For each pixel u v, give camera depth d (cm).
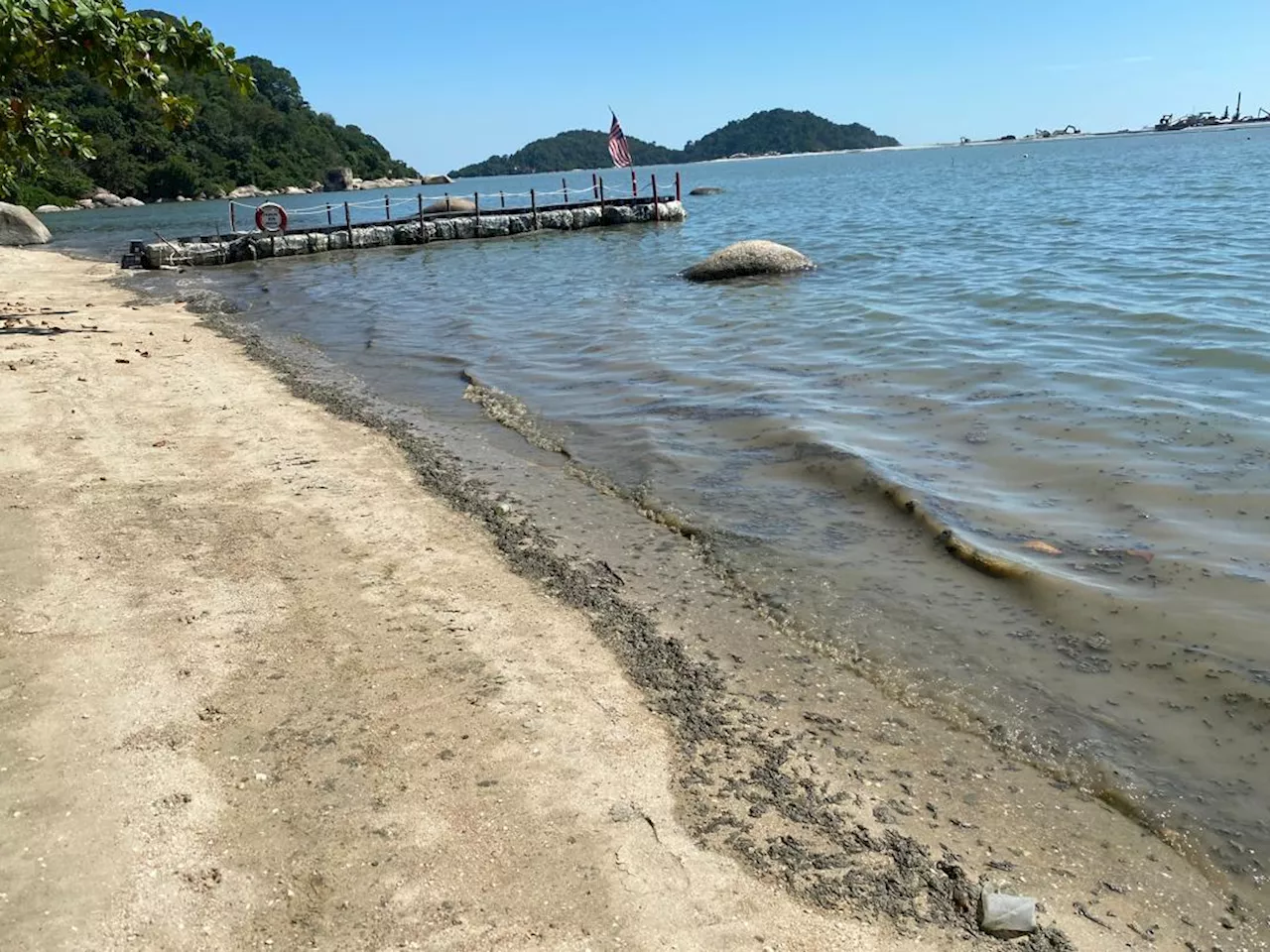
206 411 944
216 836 337
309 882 316
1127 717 427
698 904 311
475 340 1379
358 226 3356
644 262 2419
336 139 14050
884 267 1927
